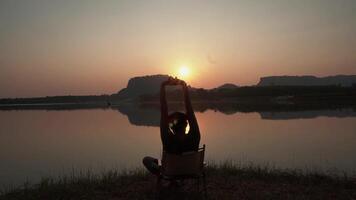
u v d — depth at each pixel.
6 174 13.70
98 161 15.95
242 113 52.34
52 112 87.62
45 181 9.28
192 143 6.92
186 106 7.04
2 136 29.91
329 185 8.15
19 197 7.68
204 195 7.22
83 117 56.94
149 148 19.62
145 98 197.88
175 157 6.70
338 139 21.12
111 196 7.53
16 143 24.83
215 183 8.27
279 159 14.60
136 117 52.41
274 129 27.75
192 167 6.79
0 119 57.78
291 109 60.97
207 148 18.14
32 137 28.50
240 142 20.41
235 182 8.35
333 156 15.16
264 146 18.67
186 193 7.51
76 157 17.53
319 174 9.11
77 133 30.14
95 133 29.38
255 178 8.77
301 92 136.88
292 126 29.86
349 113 45.44
